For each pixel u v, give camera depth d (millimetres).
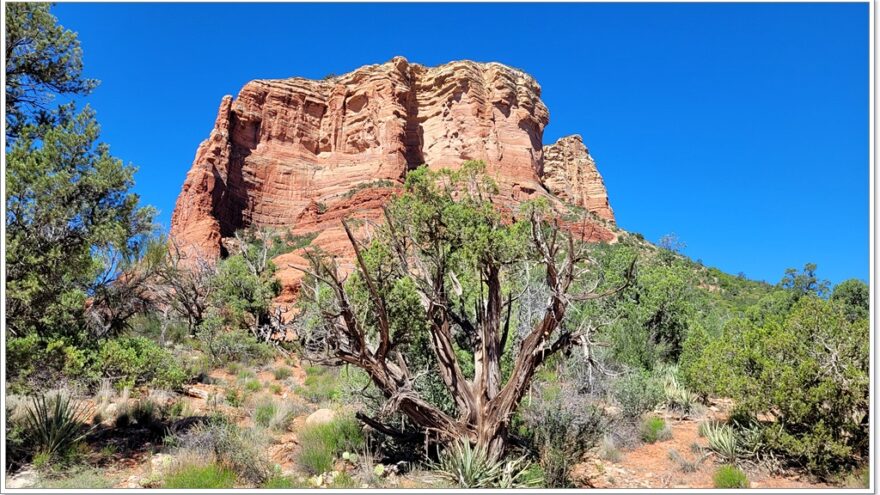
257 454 6734
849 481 6668
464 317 7777
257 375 15781
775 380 7578
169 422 8914
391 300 6895
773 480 7105
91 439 7754
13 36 7805
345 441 7523
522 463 6891
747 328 11883
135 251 8109
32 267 6570
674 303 17188
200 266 27094
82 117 7227
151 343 10766
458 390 6934
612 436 8703
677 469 7613
